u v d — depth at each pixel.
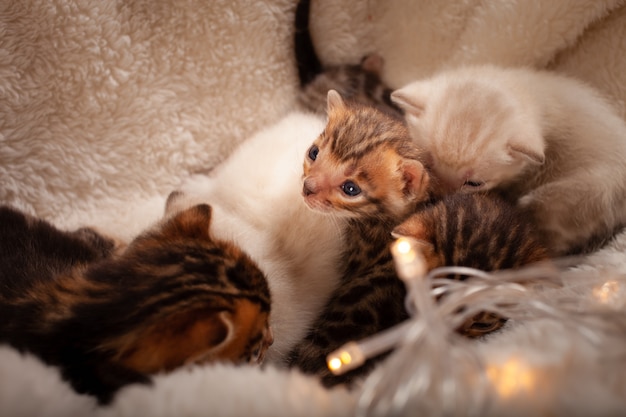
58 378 0.18
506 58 0.29
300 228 0.26
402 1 0.30
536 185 0.27
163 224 0.22
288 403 0.16
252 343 0.20
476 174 0.26
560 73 0.29
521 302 0.17
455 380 0.15
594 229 0.26
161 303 0.19
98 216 0.27
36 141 0.27
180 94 0.29
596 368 0.16
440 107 0.26
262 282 0.21
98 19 0.27
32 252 0.22
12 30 0.26
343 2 0.31
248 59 0.30
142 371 0.18
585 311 0.17
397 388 0.15
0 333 0.19
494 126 0.25
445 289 0.17
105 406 0.17
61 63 0.27
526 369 0.16
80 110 0.27
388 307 0.23
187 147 0.29
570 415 0.15
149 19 0.28
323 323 0.24
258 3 0.29
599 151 0.26
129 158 0.28
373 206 0.25
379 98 0.30
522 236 0.23
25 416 0.16
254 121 0.30
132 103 0.28
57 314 0.19
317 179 0.25
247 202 0.26
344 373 0.22
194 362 0.18
